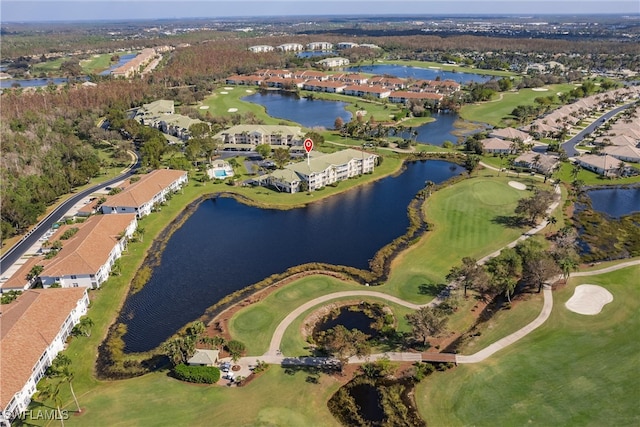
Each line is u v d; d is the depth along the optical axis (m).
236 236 134.50
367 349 82.50
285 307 100.56
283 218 146.00
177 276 114.38
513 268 108.12
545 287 105.69
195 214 149.25
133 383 80.25
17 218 134.50
